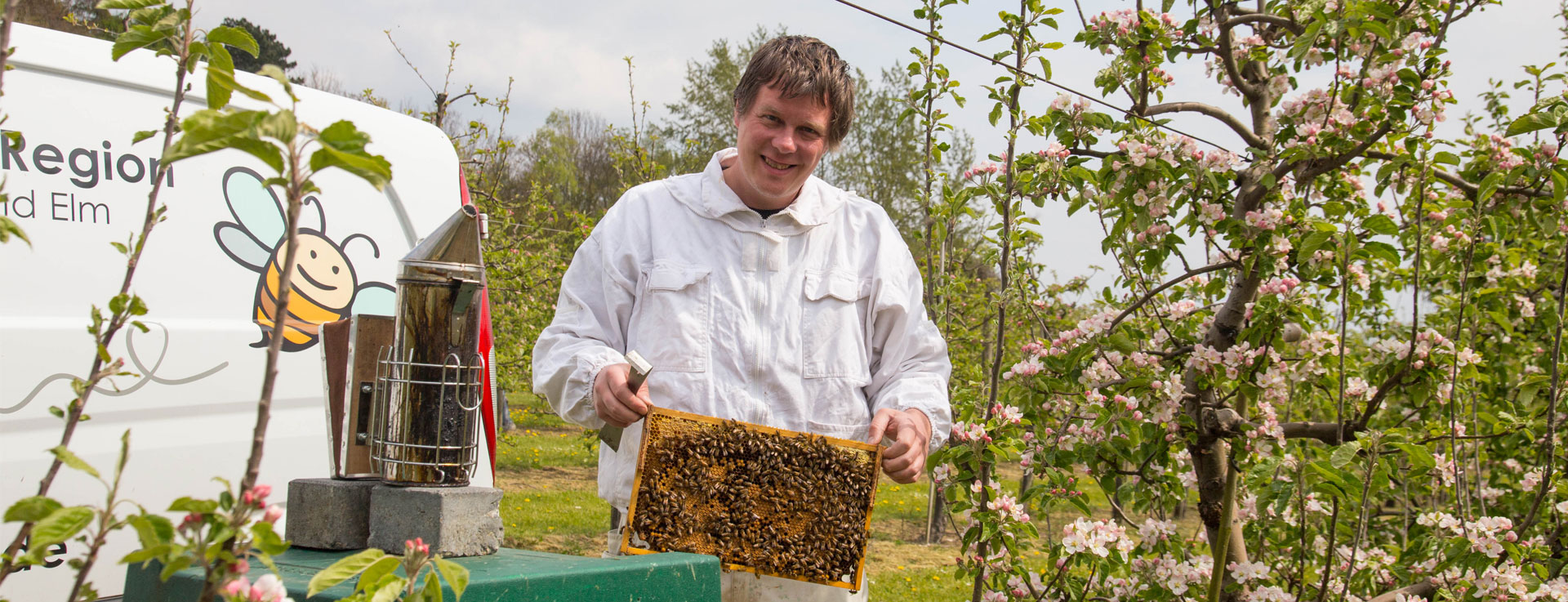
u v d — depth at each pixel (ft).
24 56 7.93
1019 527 10.69
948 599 19.44
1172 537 11.64
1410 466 12.23
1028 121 12.09
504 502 27.32
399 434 5.40
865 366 7.98
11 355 7.46
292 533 5.48
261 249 9.16
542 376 7.33
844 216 8.21
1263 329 11.06
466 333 5.59
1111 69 12.00
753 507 6.57
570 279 8.05
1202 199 11.40
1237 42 12.92
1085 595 11.69
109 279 8.14
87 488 7.74
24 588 7.30
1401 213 12.55
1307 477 10.16
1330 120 11.01
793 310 7.72
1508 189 10.93
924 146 17.47
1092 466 11.51
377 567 3.58
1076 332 11.59
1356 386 12.45
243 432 8.74
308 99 9.63
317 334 9.41
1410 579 12.20
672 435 6.47
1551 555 11.32
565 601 4.63
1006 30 12.60
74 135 8.16
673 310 7.52
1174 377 11.23
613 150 32.37
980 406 11.96
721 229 7.78
